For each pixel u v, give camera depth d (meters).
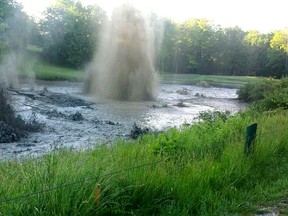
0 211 4.35
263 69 121.31
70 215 4.64
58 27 86.81
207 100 40.88
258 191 6.67
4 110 17.77
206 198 5.95
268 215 5.80
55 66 83.44
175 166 6.74
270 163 8.30
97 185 4.96
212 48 120.38
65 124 20.22
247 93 41.22
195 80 80.00
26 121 19.92
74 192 4.87
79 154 7.21
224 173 6.92
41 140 16.16
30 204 4.59
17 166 6.44
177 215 5.42
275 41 117.62
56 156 6.45
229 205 5.99
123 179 5.59
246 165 7.47
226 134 10.19
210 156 7.62
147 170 6.03
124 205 5.27
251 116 14.86
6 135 15.71
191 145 8.52
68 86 50.66
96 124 20.70
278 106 20.16
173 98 40.53
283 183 7.09
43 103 28.53
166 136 9.95
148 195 5.66
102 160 6.26
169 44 106.69
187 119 24.59
